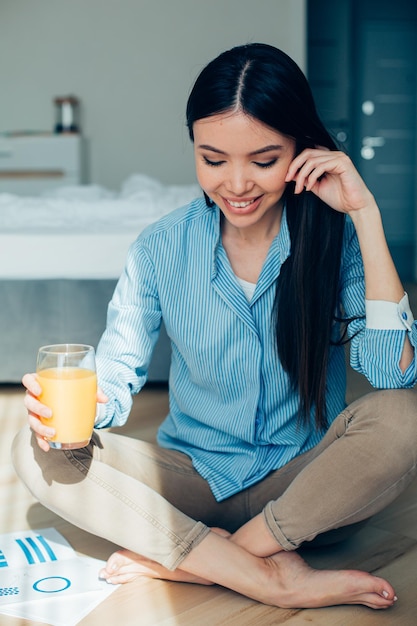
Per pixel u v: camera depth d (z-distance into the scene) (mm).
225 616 1249
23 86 5820
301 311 1312
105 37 5773
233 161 1185
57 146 5555
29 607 1266
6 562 1434
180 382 1460
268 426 1392
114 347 1404
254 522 1279
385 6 6383
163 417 2527
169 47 5777
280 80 1158
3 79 5824
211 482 1397
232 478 1396
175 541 1258
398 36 6410
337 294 1366
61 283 2881
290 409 1390
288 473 1371
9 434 2352
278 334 1325
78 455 1271
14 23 5762
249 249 1368
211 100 1152
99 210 3285
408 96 6492
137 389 1441
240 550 1265
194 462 1421
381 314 1269
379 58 6449
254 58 1159
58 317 2885
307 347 1318
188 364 1403
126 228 3088
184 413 1478
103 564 1437
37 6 5738
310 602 1251
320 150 1255
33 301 2877
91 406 1217
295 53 5754
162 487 1412
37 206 3330
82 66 5801
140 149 5887
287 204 1346
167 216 1437
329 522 1233
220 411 1397
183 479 1425
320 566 1438
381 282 1267
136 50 5781
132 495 1263
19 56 5797
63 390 1188
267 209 1257
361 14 6387
